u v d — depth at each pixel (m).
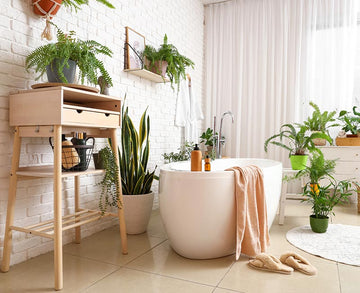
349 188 3.63
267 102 4.35
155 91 3.41
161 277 1.74
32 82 2.00
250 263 1.90
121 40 2.84
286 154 4.20
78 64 1.87
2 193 1.82
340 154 3.61
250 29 4.43
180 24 3.99
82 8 2.39
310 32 4.09
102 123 1.90
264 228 2.12
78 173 1.76
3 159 1.82
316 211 2.63
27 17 1.95
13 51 1.87
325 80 4.02
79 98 1.99
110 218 2.74
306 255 2.08
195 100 4.22
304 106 4.11
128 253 2.11
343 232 2.59
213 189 1.90
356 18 3.94
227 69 4.57
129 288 1.61
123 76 2.87
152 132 3.36
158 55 3.18
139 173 2.63
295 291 1.58
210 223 1.91
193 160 2.16
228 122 4.55
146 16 3.24
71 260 1.98
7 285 1.62
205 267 1.88
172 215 1.97
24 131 1.76
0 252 1.82
